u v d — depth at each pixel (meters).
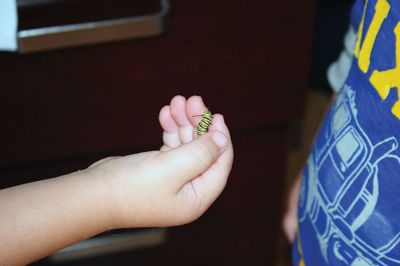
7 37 0.69
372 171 0.54
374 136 0.54
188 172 0.51
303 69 0.84
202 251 1.02
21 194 0.49
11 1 0.68
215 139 0.52
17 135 0.80
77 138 0.83
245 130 0.89
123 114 0.82
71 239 0.50
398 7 0.51
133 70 0.78
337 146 0.58
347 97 0.57
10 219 0.48
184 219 0.54
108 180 0.50
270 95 0.86
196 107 0.55
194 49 0.79
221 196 0.96
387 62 0.52
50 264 0.92
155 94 0.81
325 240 0.60
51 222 0.49
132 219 0.52
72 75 0.77
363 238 0.56
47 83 0.77
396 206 0.53
